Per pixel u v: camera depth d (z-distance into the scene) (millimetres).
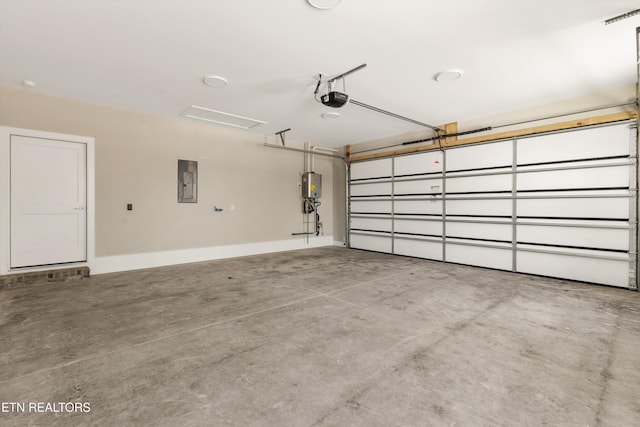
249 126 5887
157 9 2385
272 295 3537
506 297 3500
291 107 4734
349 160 7543
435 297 3480
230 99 4391
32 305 3150
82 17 2479
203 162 5734
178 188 5422
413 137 6258
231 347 2240
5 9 2363
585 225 4234
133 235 4949
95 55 3119
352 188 7500
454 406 1588
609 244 4059
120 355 2111
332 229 8125
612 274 4035
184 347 2238
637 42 2686
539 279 4422
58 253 4328
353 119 5398
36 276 3973
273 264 5430
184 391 1705
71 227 4422
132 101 4480
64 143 4352
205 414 1518
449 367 1972
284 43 2893
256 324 2674
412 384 1783
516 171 4852
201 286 3922
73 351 2166
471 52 3074
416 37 2793
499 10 2402
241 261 5723
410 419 1486
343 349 2213
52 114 4230
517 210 4848
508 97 4332
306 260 5855
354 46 2947
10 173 3977
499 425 1449
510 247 4926
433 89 4043
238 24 2588
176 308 3080
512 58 3199
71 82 3803
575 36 2785
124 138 4836
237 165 6227
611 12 2428
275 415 1512
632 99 3881
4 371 1897
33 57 3158
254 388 1738
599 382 1810
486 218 5199
